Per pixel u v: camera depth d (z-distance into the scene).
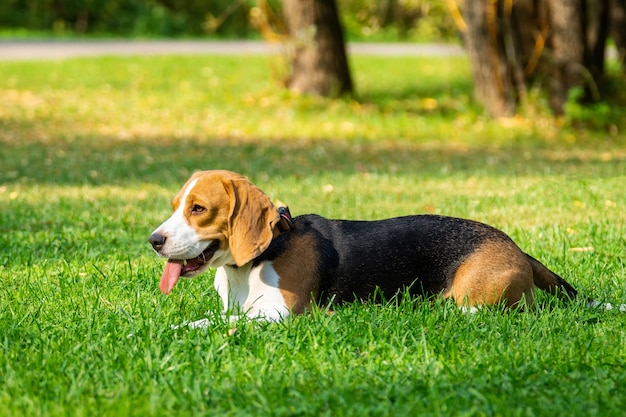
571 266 8.23
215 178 6.18
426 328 6.15
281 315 6.20
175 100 22.50
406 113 21.23
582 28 20.41
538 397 5.09
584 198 11.50
